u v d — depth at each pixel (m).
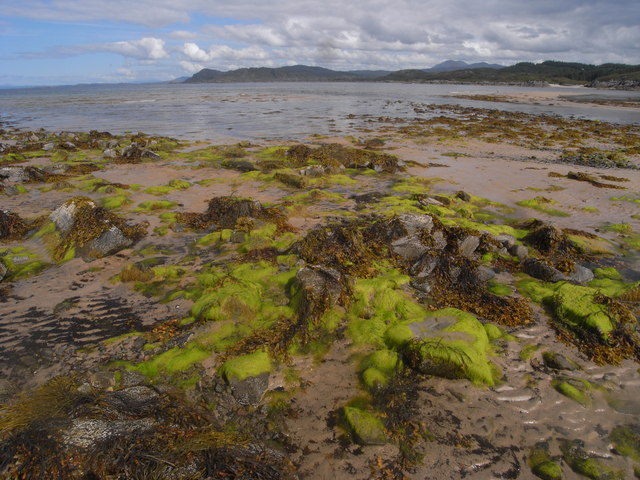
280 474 1.83
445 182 6.42
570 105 22.92
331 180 6.45
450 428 2.08
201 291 3.16
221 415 2.12
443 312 2.83
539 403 2.22
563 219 4.84
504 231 4.29
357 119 16.02
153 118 16.55
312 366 2.46
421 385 2.32
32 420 1.91
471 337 2.55
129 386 2.26
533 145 10.05
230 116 17.17
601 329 2.66
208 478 1.74
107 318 2.86
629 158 8.54
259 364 2.38
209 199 5.50
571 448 1.99
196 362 2.44
